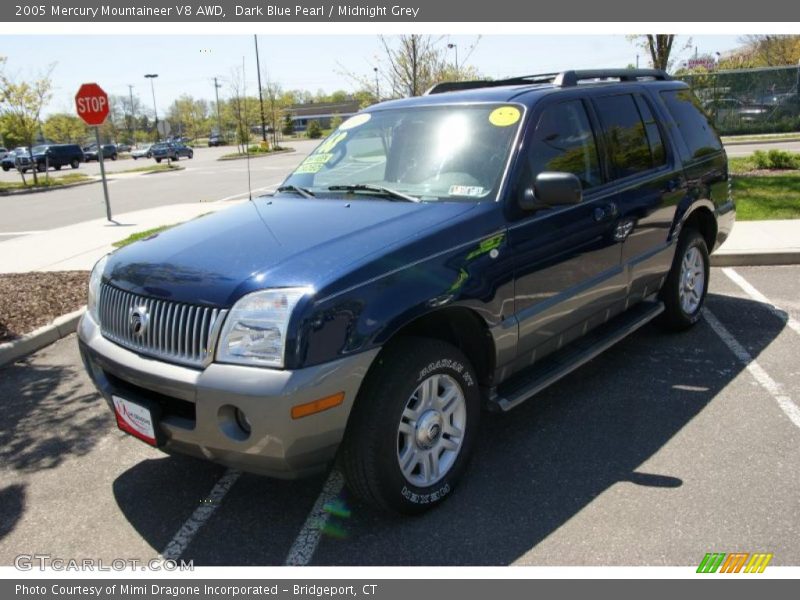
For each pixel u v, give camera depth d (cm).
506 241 350
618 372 483
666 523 310
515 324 358
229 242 334
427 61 1255
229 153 5400
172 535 322
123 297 328
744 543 294
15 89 2738
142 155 5925
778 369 475
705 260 560
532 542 302
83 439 425
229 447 284
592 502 329
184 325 296
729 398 434
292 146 5584
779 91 2742
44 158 4100
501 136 381
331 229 333
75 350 593
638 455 371
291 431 272
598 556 291
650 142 490
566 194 339
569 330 409
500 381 370
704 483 340
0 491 368
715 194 560
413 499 315
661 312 525
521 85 454
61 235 1196
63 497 359
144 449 409
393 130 423
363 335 284
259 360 276
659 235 485
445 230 327
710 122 586
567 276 395
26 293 732
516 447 386
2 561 308
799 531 300
